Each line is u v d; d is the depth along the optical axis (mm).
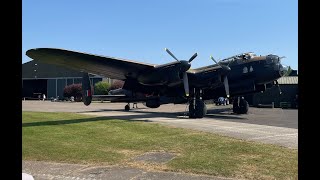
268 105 35875
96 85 60438
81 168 6676
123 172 6305
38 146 8977
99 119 16188
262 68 19422
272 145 8609
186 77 17641
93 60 16312
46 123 14406
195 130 11844
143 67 17594
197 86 19797
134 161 7227
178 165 6715
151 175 6043
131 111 26531
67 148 8695
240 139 9672
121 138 10242
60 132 11625
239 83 20203
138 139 10016
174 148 8578
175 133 11070
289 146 8477
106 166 6820
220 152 7867
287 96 36000
